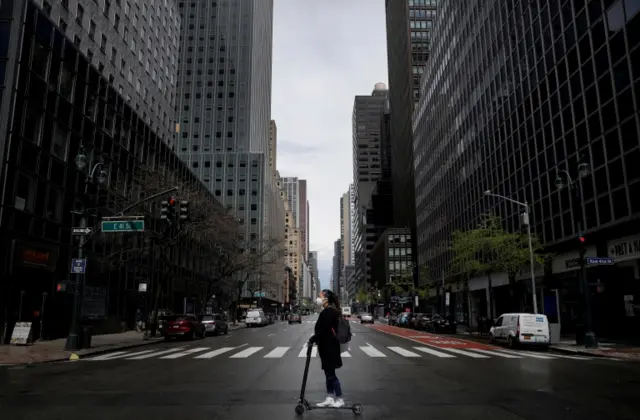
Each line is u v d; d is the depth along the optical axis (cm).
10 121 2497
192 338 2969
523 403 850
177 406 825
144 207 3775
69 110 3100
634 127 2409
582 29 2905
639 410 792
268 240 8981
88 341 2150
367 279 17950
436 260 6862
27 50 2655
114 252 3497
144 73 5409
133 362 1625
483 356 1831
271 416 743
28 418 736
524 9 3797
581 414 760
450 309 6388
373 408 804
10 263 2461
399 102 11750
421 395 932
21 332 2338
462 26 5634
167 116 6250
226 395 934
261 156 11531
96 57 4181
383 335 3619
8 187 2483
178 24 6912
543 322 2317
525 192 3728
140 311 4191
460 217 5578
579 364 1557
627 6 2464
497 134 4391
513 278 3259
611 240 2670
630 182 2431
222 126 12400
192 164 11550
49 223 2850
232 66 12838
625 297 2670
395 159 12588
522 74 3822
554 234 3253
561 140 3166
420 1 10825
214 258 5834
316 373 1277
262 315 5859
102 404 848
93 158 3409
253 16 13275
